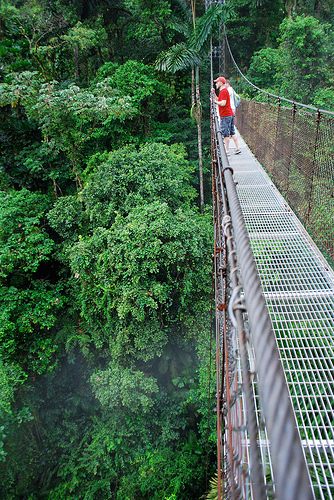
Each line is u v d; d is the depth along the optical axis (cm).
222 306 203
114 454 887
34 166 1198
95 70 1647
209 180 1397
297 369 235
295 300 296
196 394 814
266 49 1569
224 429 196
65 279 1025
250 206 480
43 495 895
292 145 502
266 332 81
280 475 56
